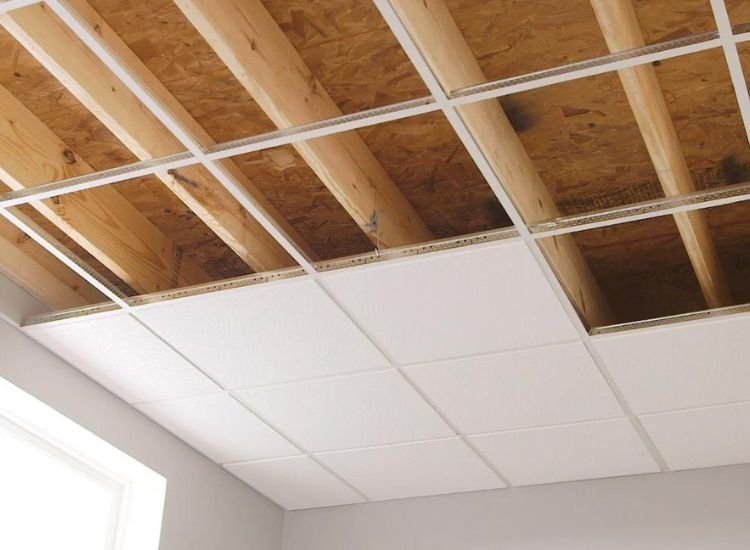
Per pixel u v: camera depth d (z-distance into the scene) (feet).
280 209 11.09
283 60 8.72
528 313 10.80
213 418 12.98
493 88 8.02
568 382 11.92
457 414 12.69
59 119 9.94
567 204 11.09
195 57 9.31
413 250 10.05
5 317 11.05
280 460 14.01
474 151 8.75
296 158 10.39
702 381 11.76
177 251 11.66
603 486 14.16
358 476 14.42
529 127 10.12
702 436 12.96
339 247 11.68
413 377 11.95
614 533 13.80
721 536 13.33
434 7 8.08
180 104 9.78
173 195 10.87
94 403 12.14
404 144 10.25
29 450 11.99
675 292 12.41
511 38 9.16
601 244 11.69
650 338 11.06
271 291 10.65
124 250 10.72
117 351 11.66
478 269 10.21
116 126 8.65
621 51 7.64
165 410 12.83
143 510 13.03
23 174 9.48
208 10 7.60
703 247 10.23
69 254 10.37
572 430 12.96
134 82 8.05
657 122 8.66
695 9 8.77
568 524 14.07
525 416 12.68
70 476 12.48
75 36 8.31
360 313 10.91
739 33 7.47
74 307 11.66
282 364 11.80
